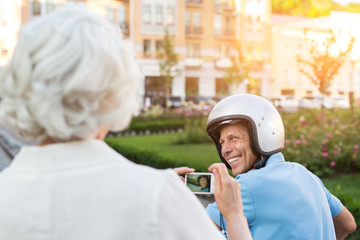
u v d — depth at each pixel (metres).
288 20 37.19
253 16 38.53
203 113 18.19
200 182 1.48
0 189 0.82
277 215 1.40
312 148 7.05
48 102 0.77
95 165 0.82
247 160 1.68
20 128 0.84
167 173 0.84
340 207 1.70
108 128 0.93
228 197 1.15
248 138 1.68
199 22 37.50
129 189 0.79
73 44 0.80
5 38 28.89
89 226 0.77
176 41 35.78
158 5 35.06
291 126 9.09
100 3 33.12
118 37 0.89
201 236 0.82
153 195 0.79
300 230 1.40
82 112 0.81
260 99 1.70
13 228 0.78
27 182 0.81
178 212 0.80
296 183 1.48
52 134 0.81
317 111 12.55
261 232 1.41
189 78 37.47
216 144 1.81
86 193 0.79
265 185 1.44
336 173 6.96
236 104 1.67
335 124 9.18
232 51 38.62
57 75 0.78
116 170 0.82
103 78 0.81
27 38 0.80
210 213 1.49
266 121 1.63
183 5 35.81
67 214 0.78
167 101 30.28
